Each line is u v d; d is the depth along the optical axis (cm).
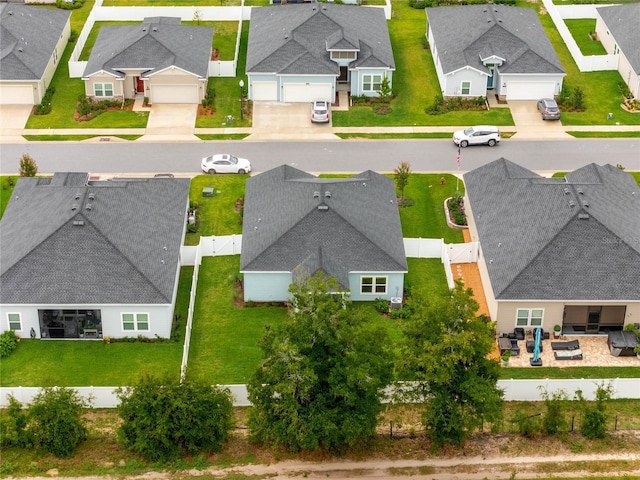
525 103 9062
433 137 8588
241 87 8894
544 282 6350
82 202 6744
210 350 6288
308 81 8944
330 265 6575
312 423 5203
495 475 5325
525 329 6431
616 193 7062
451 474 5341
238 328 6475
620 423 5731
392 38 10006
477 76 8981
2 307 6284
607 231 6556
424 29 10162
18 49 9000
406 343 5359
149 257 6562
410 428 5703
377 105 9012
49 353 6253
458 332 5259
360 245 6706
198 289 6800
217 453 5472
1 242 6688
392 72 9438
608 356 6309
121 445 5491
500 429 5672
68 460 5406
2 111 8831
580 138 8575
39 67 8956
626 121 8812
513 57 9050
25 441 5459
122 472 5316
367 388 5209
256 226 6938
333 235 6731
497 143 8450
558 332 6412
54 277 6359
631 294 6312
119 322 6353
